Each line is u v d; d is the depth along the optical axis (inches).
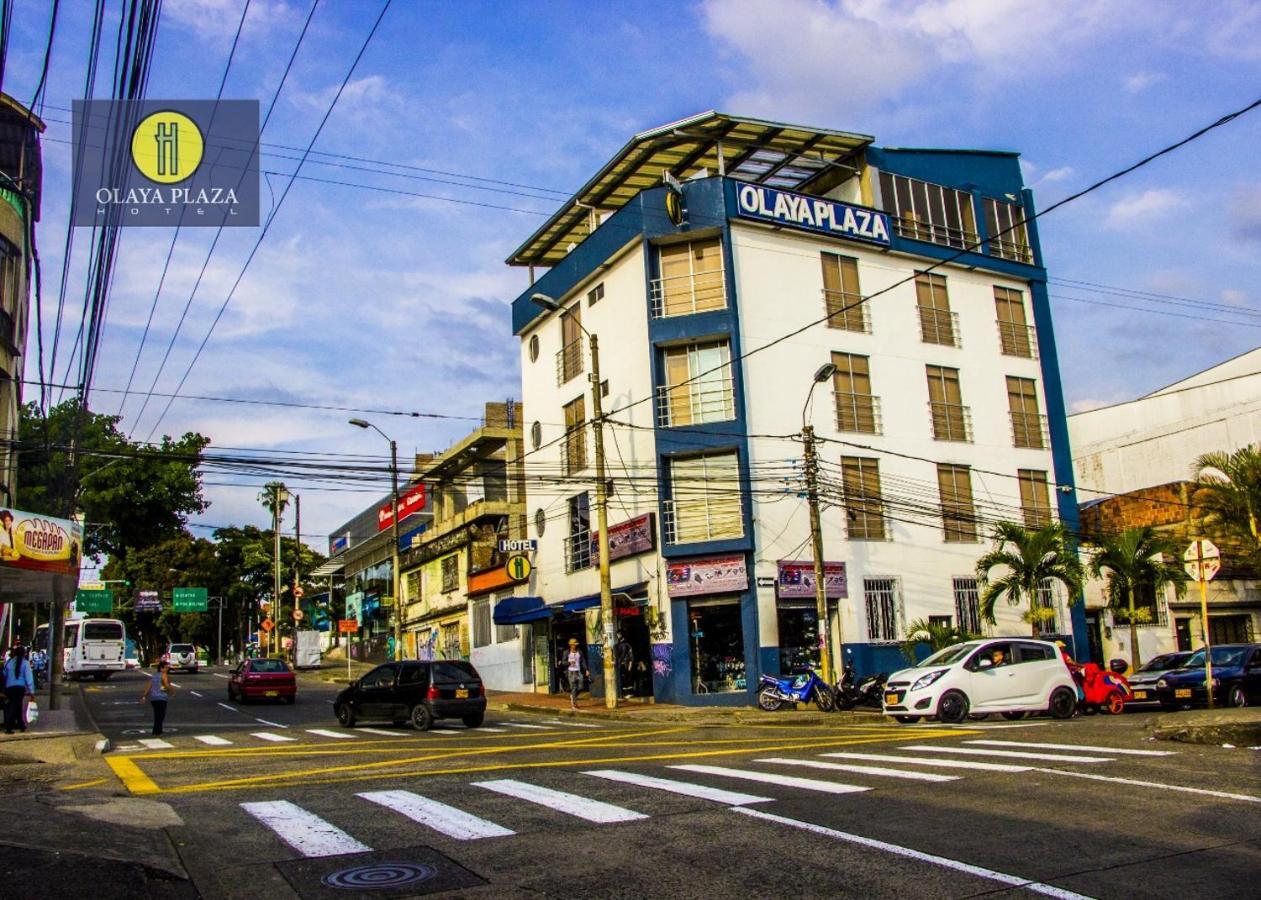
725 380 1122.0
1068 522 1312.7
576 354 1301.7
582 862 287.7
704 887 258.8
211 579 3046.3
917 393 1235.2
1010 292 1363.2
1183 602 1360.7
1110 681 864.3
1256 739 546.6
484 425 1611.7
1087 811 343.6
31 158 1071.0
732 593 1075.9
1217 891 245.8
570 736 754.2
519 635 1419.8
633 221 1173.7
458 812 370.3
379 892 261.6
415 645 1887.3
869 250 1238.9
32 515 783.7
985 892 249.0
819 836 313.1
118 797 424.5
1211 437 1723.7
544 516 1371.8
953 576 1204.5
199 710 1182.3
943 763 474.3
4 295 991.0
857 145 1245.7
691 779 439.2
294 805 396.2
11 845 292.4
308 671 2292.1
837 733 700.7
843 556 1131.3
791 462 1111.6
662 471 1112.2
